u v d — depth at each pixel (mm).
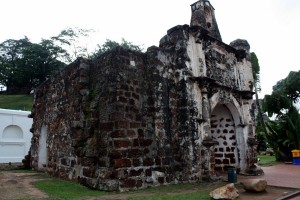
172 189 7719
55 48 47188
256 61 22984
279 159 17453
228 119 12234
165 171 8641
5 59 50875
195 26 10312
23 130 19359
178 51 9844
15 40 54250
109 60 8562
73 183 8539
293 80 26453
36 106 14211
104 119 8109
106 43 40688
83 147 8516
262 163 15758
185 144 9141
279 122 18297
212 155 9523
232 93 11641
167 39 10297
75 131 8992
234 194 6395
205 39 10750
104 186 7344
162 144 8836
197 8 11945
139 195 6785
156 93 9078
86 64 9516
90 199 6289
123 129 7898
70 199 6266
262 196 6734
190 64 9812
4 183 8297
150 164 8336
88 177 8070
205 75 10148
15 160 18781
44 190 7371
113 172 7504
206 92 9875
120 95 8117
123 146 7770
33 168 13180
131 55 8836
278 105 19312
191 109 9367
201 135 9398
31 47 47625
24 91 49062
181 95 9516
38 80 48812
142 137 8367
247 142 11719
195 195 6719
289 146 16812
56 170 10523
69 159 9555
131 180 7707
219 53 11445
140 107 8602
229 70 11828
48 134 11992
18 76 47375
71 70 10414
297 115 17344
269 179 9633
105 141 7875
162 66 9461
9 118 18828
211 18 12477
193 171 8953
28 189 7477
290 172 11719
